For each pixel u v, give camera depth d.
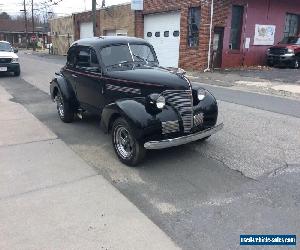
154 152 6.21
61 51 42.88
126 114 5.34
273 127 7.85
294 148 6.41
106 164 5.72
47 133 7.48
